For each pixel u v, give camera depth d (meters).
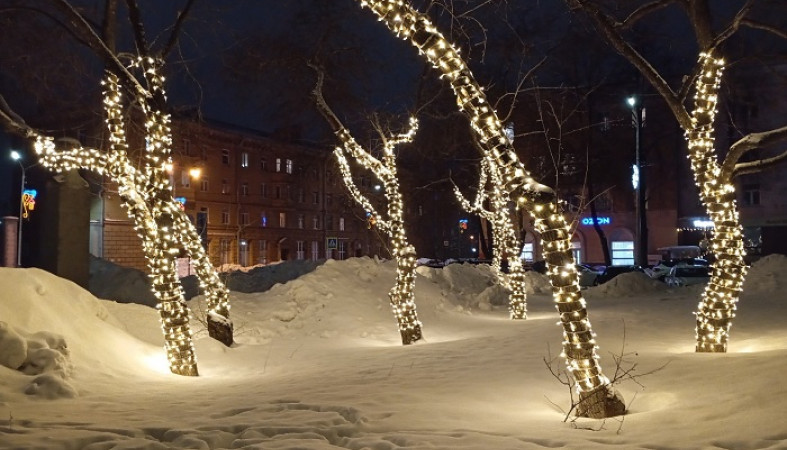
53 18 12.12
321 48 18.06
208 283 14.46
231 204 65.44
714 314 11.01
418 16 7.48
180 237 14.27
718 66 11.23
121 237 50.28
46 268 14.72
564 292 7.12
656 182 51.91
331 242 36.84
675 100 11.69
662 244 51.81
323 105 15.70
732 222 11.12
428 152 31.05
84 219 15.13
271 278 25.34
